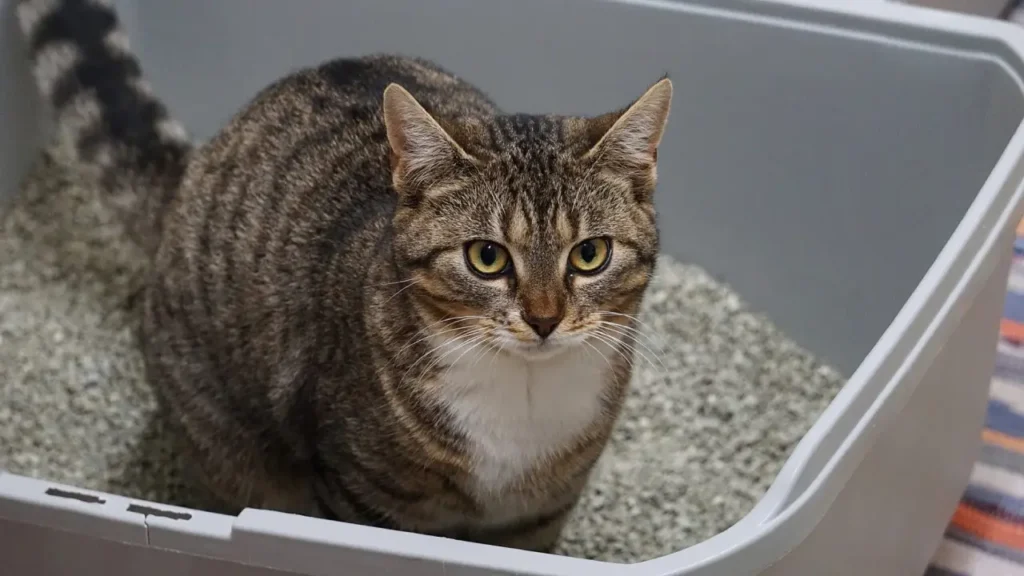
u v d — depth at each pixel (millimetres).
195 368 1670
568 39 2066
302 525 1163
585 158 1294
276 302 1541
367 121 1598
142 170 1938
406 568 1140
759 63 1968
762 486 1949
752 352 2135
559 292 1282
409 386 1375
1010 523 1880
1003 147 1730
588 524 1880
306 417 1521
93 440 1941
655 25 2002
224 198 1637
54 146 2326
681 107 2078
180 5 2213
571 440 1481
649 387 2088
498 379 1364
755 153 2064
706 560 1084
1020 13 2793
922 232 1911
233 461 1726
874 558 1482
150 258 1939
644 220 1359
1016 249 2336
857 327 2062
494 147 1301
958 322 1421
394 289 1370
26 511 1226
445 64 2166
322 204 1545
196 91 2299
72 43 1978
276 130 1652
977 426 1766
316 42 2197
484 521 1572
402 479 1453
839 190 2000
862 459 1270
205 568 1216
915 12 1824
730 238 2186
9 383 1994
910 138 1877
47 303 2137
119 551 1233
